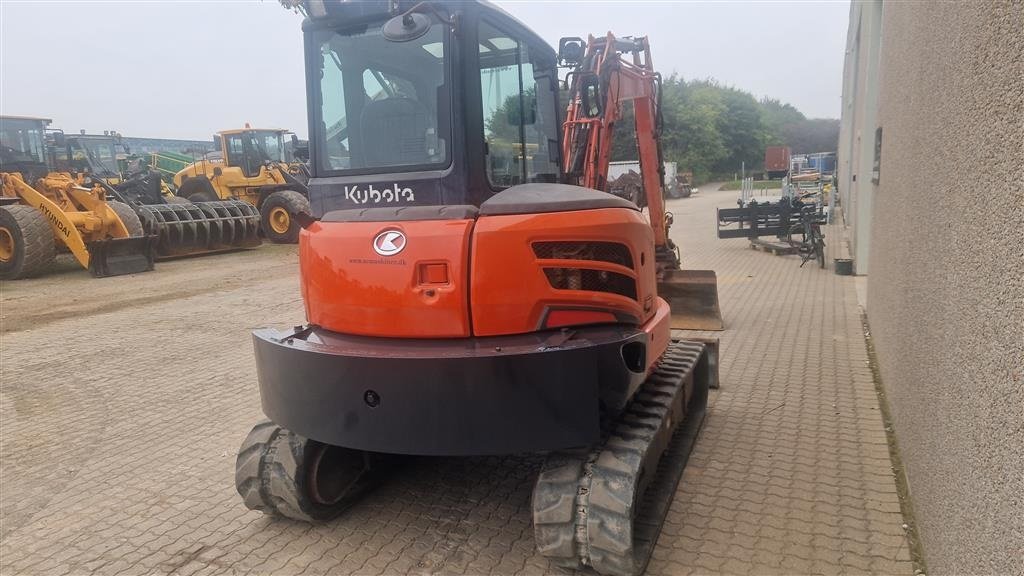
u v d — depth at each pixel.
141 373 6.36
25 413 5.41
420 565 3.12
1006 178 1.93
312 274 3.18
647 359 3.17
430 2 2.89
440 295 2.82
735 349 6.35
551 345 2.75
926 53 3.39
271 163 18.06
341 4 3.21
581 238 2.91
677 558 3.04
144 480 4.17
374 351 2.85
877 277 5.82
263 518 3.63
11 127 13.07
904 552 3.01
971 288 2.30
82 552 3.38
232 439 4.76
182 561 3.26
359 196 3.21
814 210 13.34
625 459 2.84
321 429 2.94
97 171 16.22
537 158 3.88
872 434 4.25
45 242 12.09
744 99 66.38
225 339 7.50
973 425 2.23
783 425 4.47
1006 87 1.95
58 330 8.16
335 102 3.30
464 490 3.83
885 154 5.33
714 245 14.95
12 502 3.94
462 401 2.69
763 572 2.92
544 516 2.82
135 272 12.54
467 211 2.92
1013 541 1.83
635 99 6.69
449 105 2.98
